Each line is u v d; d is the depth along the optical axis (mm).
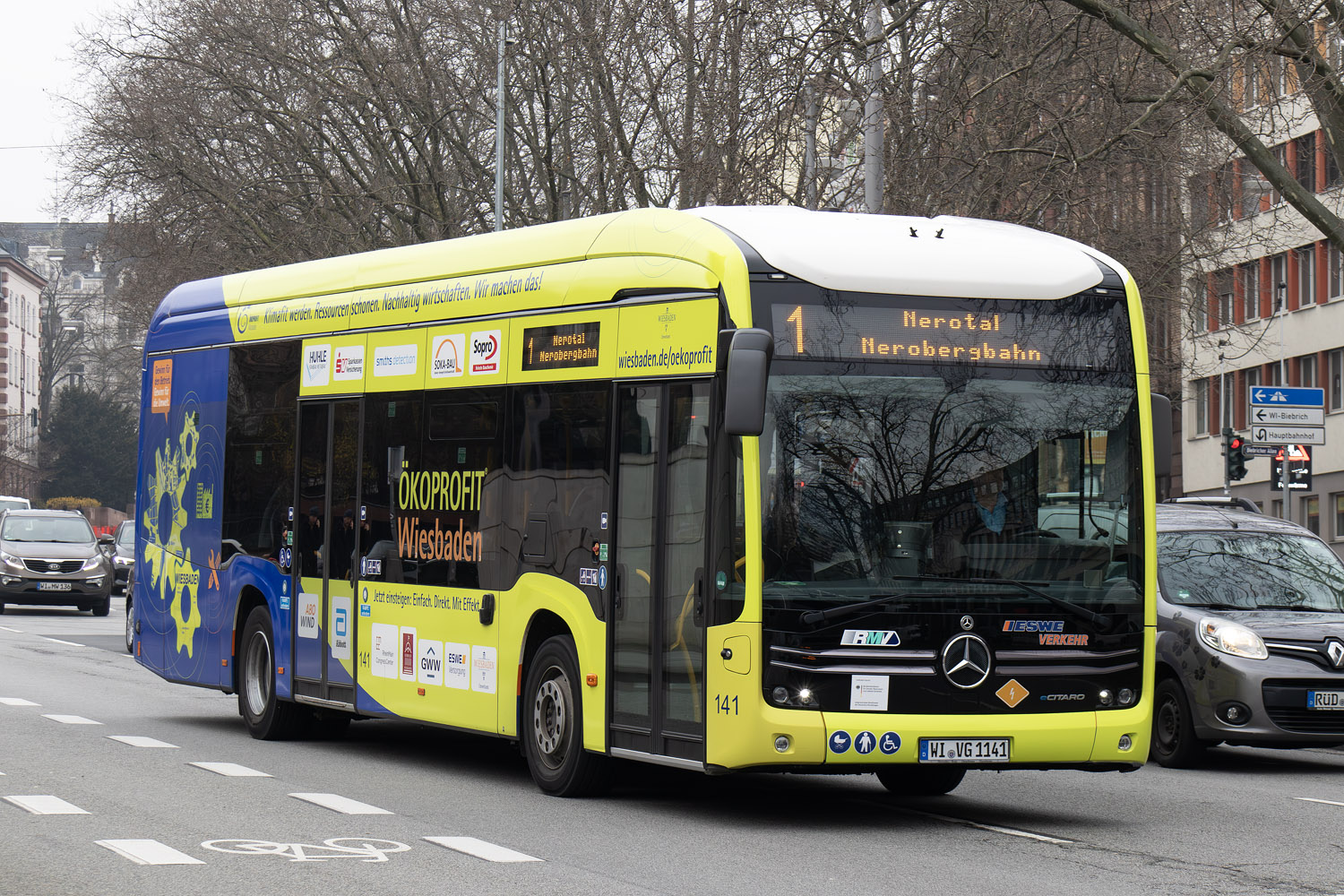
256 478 16984
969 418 11609
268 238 47844
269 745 16219
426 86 46500
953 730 11258
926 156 26484
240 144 48312
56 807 11656
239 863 9664
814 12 27891
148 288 48469
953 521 11461
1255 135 26062
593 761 12625
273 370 16812
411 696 14406
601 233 12773
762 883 9438
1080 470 11812
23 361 150625
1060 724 11477
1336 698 16016
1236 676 15984
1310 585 17328
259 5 47219
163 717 18641
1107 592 11734
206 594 17766
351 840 10578
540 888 9109
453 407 14117
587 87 41531
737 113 29094
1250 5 26297
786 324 11398
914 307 11656
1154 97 26297
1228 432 31734
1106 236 29844
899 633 11234
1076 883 9688
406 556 14562
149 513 19219
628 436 12180
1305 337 59875
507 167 47688
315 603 15852
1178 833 11805
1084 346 11992
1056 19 27938
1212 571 17312
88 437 123438
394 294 15086
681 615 11578
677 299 11875
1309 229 56906
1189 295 31703
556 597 12750
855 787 14281
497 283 13789
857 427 11398
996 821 12258
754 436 11141
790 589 11102
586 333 12711
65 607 45844
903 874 9859
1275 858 10758
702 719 11328
